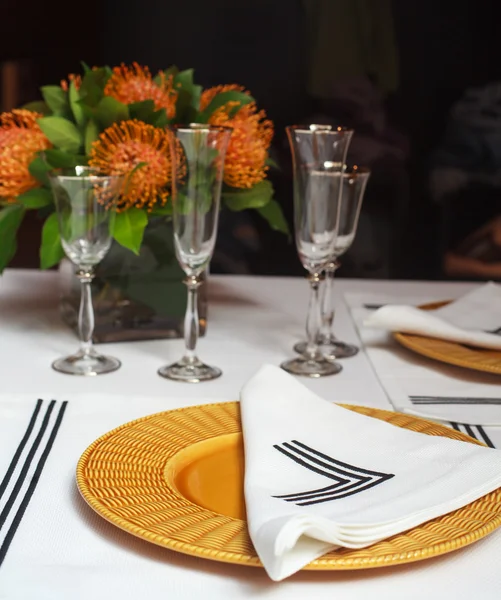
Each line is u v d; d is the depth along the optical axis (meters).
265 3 3.60
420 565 0.61
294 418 0.80
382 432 0.77
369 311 1.42
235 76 3.71
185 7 3.72
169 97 1.24
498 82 3.48
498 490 0.69
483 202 3.52
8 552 0.61
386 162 3.54
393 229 3.54
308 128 1.05
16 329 1.28
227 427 0.84
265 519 0.57
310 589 0.57
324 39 3.56
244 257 3.33
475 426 0.92
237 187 1.22
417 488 0.66
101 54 3.86
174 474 0.74
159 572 0.59
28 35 3.83
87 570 0.59
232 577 0.59
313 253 1.12
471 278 3.50
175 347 1.22
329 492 0.66
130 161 1.12
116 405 0.96
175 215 1.05
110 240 1.09
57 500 0.71
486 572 0.60
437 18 3.47
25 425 0.88
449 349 1.14
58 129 1.15
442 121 3.54
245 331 1.31
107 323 1.22
